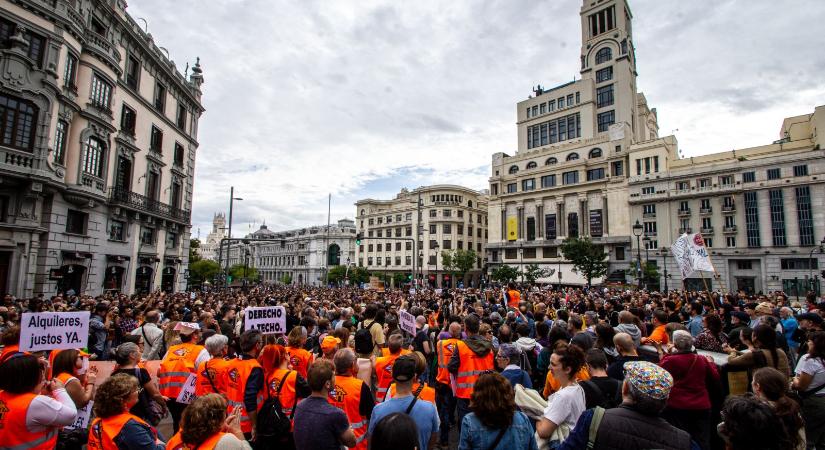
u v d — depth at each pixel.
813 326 7.26
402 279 79.44
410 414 4.02
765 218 46.53
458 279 80.00
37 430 3.78
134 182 26.94
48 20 19.69
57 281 20.69
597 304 14.45
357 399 4.66
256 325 7.42
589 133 62.84
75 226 22.33
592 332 8.16
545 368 7.04
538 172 65.50
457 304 15.84
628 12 67.88
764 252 46.06
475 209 85.00
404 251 85.50
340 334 6.99
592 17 68.12
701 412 4.50
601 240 56.78
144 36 27.75
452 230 80.50
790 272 44.69
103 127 23.39
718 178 49.50
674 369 4.68
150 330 8.08
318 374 4.08
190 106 35.06
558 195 62.53
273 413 4.77
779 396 3.63
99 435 3.52
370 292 26.44
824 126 45.44
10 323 9.17
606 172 58.47
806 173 44.69
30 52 19.14
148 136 28.45
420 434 3.97
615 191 57.03
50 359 5.70
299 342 6.28
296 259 117.50
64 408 3.96
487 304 14.48
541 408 4.72
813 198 44.06
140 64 27.48
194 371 5.95
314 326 9.18
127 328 10.32
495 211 70.81
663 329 7.36
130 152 26.36
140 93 27.44
